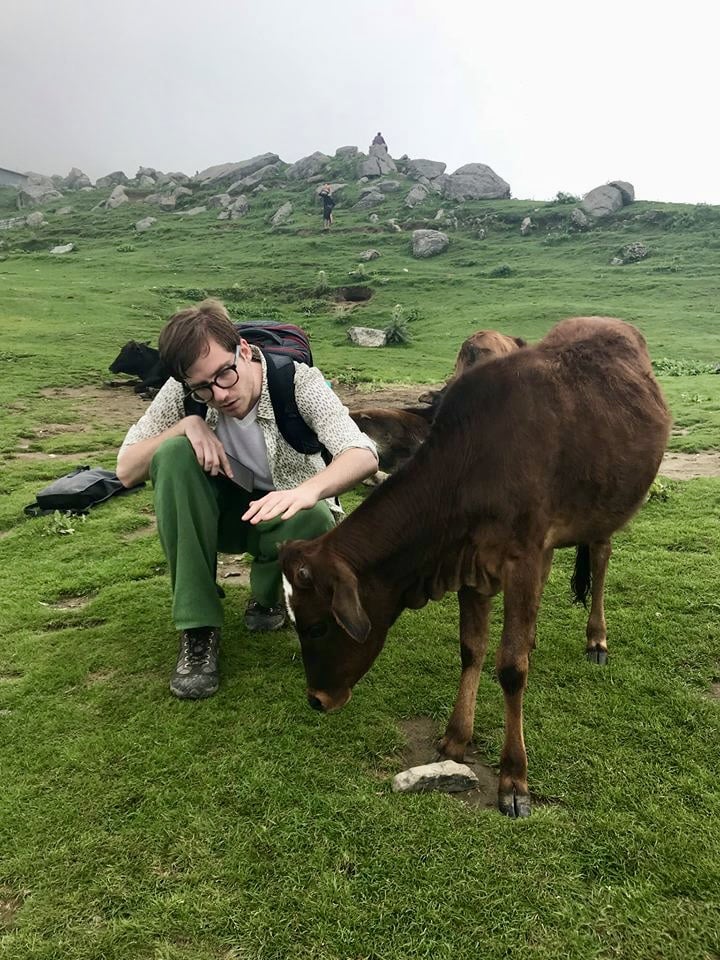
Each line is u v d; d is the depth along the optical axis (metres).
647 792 2.44
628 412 2.88
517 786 2.42
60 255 33.34
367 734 2.78
